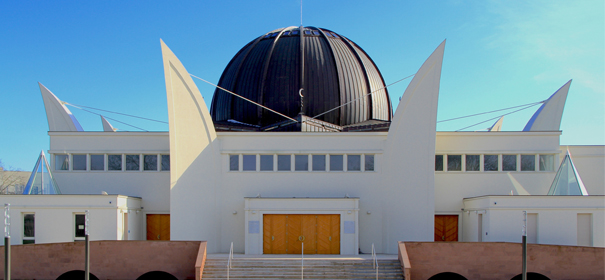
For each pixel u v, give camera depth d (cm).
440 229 3098
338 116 3347
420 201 2806
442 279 2561
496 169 3136
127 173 3103
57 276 2356
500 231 2653
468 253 2311
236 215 2955
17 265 2367
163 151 3108
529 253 2305
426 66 2784
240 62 3581
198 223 2870
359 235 2939
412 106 2872
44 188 2866
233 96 3519
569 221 2652
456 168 3136
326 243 2786
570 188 2831
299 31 3628
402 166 2900
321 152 2997
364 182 2983
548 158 3147
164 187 3092
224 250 2930
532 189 3105
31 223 2697
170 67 2842
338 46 3566
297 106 3319
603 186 3312
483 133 3131
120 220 2734
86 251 1961
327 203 2791
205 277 2256
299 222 2800
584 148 3338
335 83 3375
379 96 3597
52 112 3425
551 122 3481
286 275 2256
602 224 2642
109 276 2364
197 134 2922
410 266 2239
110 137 3120
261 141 3002
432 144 2784
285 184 2984
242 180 2983
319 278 2252
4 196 2678
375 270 2280
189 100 2897
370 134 3003
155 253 2372
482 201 2772
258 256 2598
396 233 2880
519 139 3127
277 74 3397
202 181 2916
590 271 2291
